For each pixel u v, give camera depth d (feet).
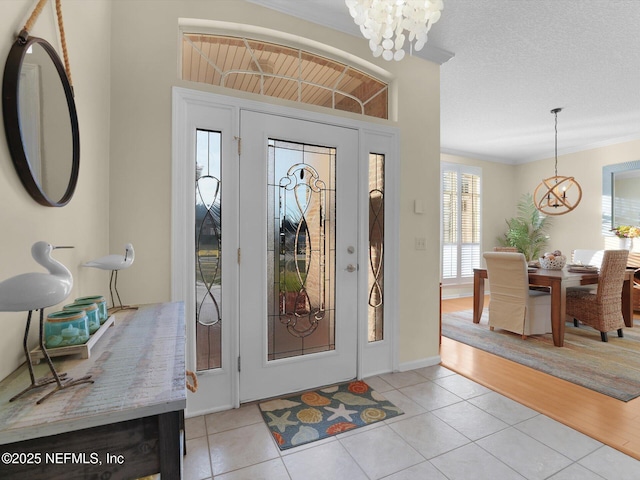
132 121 5.89
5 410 2.07
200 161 6.46
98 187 5.18
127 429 2.20
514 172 21.54
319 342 7.64
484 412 6.55
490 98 11.97
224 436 5.74
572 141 17.24
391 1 4.58
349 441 5.62
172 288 6.13
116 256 4.29
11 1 2.85
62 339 2.86
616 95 11.67
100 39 5.26
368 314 8.25
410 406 6.77
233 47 7.07
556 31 8.02
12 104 2.82
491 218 20.66
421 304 8.93
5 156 2.78
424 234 8.96
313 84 7.82
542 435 5.79
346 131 7.86
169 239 6.14
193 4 6.38
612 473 4.84
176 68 6.23
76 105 4.32
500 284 12.00
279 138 7.10
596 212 17.34
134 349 3.14
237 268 6.68
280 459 5.17
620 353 9.93
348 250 7.91
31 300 2.11
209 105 6.48
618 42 8.45
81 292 4.44
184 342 3.34
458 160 19.49
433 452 5.33
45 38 3.48
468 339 11.36
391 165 8.45
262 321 6.96
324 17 7.45
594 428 5.98
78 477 2.11
